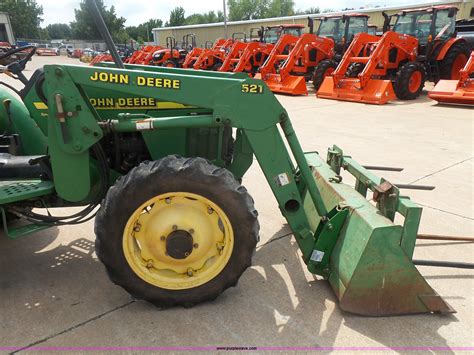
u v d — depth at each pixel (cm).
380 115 864
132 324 228
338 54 1380
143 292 233
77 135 226
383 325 227
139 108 268
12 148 303
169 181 217
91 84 221
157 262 236
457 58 1184
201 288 235
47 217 268
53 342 214
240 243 230
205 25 3741
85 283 268
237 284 264
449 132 696
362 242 226
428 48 1148
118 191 216
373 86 1045
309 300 249
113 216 218
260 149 236
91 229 344
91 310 240
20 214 264
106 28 257
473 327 226
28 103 262
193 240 232
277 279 272
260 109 229
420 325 227
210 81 225
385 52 1072
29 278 273
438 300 230
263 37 1672
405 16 1217
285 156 239
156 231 229
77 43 5488
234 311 239
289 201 245
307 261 255
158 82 225
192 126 231
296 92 1192
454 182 454
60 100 219
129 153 275
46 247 314
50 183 263
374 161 529
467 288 262
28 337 218
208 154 282
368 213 239
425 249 310
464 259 296
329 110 934
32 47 281
